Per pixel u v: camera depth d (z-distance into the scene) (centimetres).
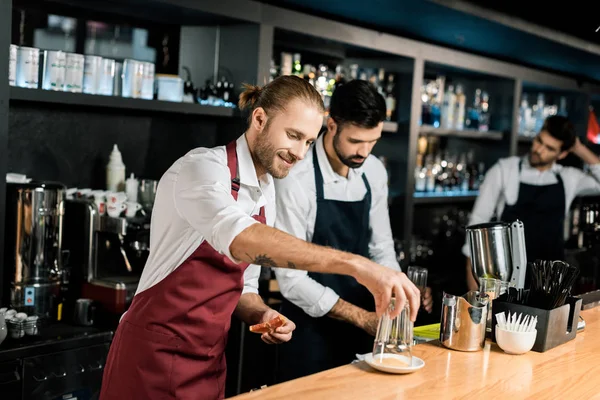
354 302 279
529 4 392
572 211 561
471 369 177
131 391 193
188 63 356
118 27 331
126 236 297
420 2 335
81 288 295
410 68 414
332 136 267
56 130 313
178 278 188
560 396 161
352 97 252
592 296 262
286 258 153
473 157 526
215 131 360
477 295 198
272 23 335
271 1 348
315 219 275
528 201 390
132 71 307
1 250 253
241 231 155
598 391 165
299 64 384
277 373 276
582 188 414
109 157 331
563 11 404
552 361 188
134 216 300
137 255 311
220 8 313
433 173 471
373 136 256
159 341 189
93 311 274
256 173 200
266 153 188
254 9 326
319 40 369
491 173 395
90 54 323
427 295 250
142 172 348
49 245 271
